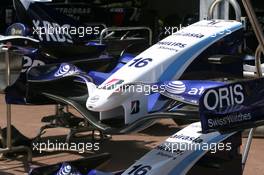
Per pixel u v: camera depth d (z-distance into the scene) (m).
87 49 5.94
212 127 3.10
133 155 6.02
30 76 5.21
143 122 3.85
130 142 6.60
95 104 3.85
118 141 6.66
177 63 4.00
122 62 5.13
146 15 12.78
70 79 5.04
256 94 3.30
